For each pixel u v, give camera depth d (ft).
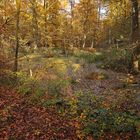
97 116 39.34
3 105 42.39
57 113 40.98
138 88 57.21
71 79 61.11
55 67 67.05
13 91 48.85
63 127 37.06
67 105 43.57
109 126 36.83
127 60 74.95
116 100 47.62
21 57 66.85
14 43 57.88
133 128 36.45
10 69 56.70
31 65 63.41
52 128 36.76
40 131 35.78
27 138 34.22
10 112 40.01
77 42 128.77
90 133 35.68
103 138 34.86
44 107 42.80
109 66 80.94
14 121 37.88
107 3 72.79
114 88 57.57
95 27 153.89
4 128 35.86
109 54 91.04
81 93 48.06
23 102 44.14
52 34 67.67
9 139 33.60
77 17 148.05
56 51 92.07
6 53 58.13
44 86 50.75
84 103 44.04
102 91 54.75
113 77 68.08
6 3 53.26
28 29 58.23
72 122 38.34
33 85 50.08
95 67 83.25
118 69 76.74
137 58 71.15
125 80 63.31
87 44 168.76
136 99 48.88
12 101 44.32
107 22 115.03
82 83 60.59
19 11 52.75
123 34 81.61
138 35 70.38
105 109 41.45
